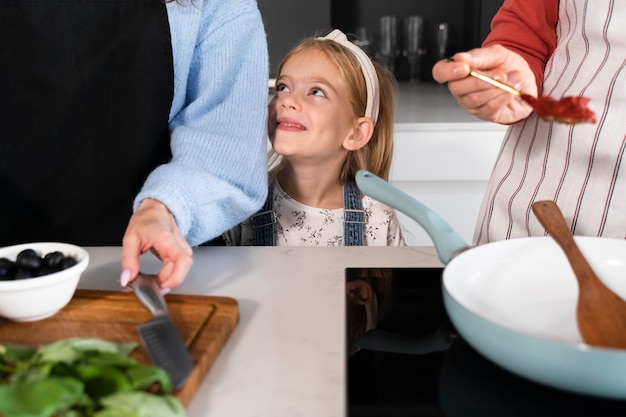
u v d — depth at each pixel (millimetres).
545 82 848
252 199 843
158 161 905
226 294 688
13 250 653
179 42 847
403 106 1926
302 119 1152
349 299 668
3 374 475
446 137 1732
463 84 708
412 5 2250
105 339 570
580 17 797
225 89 885
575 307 574
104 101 859
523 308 571
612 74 755
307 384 517
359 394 500
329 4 1856
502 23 912
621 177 754
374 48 2246
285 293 689
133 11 827
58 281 589
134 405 414
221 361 552
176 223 720
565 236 593
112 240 930
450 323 616
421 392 501
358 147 1229
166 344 517
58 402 395
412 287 698
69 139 870
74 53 834
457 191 1788
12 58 828
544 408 477
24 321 602
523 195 839
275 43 1886
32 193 888
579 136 776
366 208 1239
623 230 761
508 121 812
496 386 507
